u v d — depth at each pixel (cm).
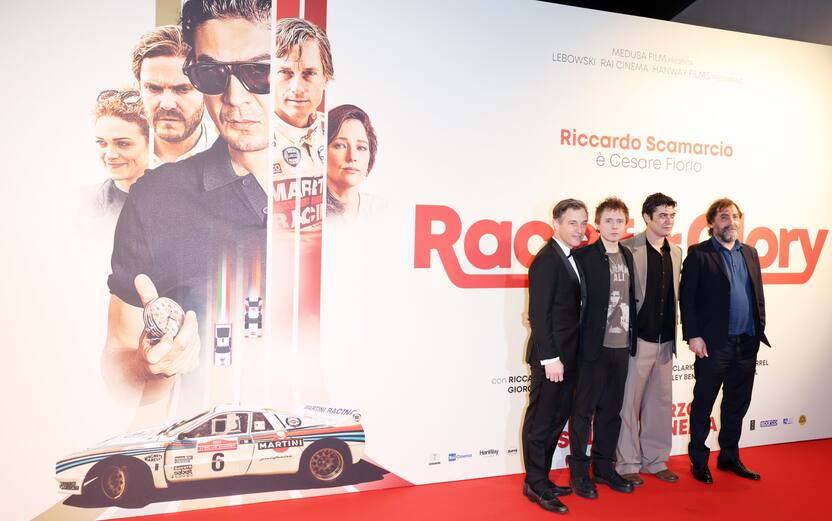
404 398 346
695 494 339
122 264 300
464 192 357
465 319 359
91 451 296
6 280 284
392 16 340
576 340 320
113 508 298
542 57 372
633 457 363
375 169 339
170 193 306
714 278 355
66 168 291
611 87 389
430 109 349
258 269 320
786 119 434
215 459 313
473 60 357
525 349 372
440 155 352
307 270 328
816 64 441
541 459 322
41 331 288
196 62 309
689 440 398
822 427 450
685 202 409
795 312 439
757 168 427
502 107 364
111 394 298
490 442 364
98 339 296
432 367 352
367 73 336
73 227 292
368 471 339
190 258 310
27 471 288
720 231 360
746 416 427
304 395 327
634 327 343
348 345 335
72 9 289
